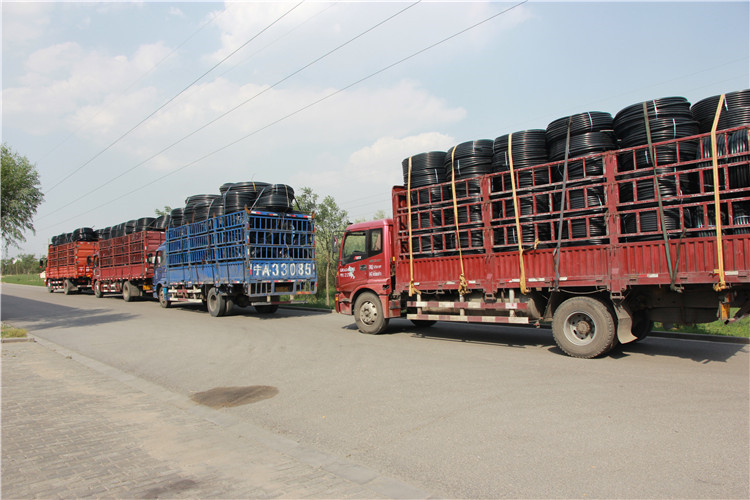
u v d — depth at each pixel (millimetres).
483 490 3457
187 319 15516
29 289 42156
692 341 9375
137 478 3689
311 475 3760
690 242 6914
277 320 14969
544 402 5496
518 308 8859
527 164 8688
